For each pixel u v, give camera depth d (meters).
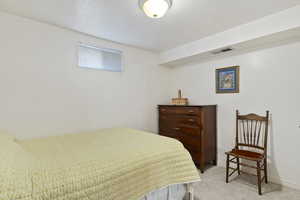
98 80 2.49
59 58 2.12
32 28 1.93
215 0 1.52
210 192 1.87
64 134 2.10
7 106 1.79
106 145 1.55
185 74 3.22
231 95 2.51
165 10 1.50
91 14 1.80
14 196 0.75
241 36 2.04
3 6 1.65
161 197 1.39
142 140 1.74
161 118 3.10
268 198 1.75
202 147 2.39
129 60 2.86
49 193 0.83
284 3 1.57
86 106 2.37
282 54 2.01
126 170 1.14
